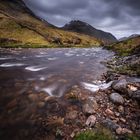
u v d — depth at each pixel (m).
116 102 9.78
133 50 40.16
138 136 6.42
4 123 7.77
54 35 138.88
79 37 190.38
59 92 12.18
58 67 23.55
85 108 9.02
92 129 7.07
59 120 8.04
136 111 8.79
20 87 13.11
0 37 82.69
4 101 10.24
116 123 7.70
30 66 23.33
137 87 12.02
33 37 104.94
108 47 92.62
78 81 15.52
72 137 6.69
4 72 18.61
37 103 10.04
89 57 40.72
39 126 7.55
